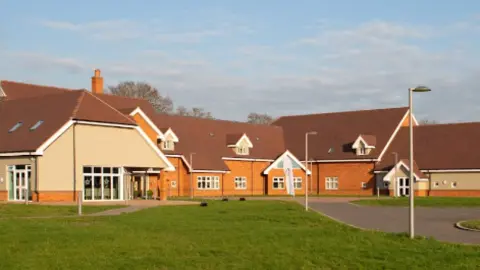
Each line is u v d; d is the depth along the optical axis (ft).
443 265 58.39
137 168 156.46
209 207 122.62
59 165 135.03
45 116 143.95
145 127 177.37
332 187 229.66
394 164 215.31
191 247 66.18
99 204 127.95
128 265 57.11
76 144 138.10
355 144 225.35
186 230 80.59
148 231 78.84
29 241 67.72
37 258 59.31
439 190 209.26
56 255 60.70
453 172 207.21
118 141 146.82
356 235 76.07
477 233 82.43
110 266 56.75
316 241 71.20
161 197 156.35
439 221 101.86
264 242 70.18
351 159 224.94
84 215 101.04
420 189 209.15
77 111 139.33
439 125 226.38
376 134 230.48
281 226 87.71
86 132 140.15
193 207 122.42
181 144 207.41
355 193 224.12
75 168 137.59
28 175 134.21
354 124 240.53
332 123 246.47
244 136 226.38
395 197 190.19
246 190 223.71
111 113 147.13
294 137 249.14
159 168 156.66
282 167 230.07
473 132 217.56
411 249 65.77
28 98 158.40
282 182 230.27
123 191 148.66
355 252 64.44
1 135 145.89
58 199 134.31
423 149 219.20
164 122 211.82
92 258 59.62
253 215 103.60
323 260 60.70
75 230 76.74
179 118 219.82
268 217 100.32
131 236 73.05
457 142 215.92
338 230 82.12
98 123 141.49
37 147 130.93
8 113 156.15
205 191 208.13
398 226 93.04
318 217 101.50
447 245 68.39
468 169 204.23
